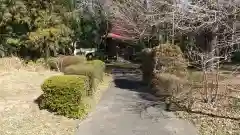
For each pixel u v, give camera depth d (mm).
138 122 8086
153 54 13484
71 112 8375
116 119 8375
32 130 7133
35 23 20328
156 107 9789
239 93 10383
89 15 31266
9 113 8305
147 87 14438
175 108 9336
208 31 12000
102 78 16453
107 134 7059
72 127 7574
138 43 27469
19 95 10656
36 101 9578
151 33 19266
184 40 15773
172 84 10484
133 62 33969
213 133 7172
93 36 32906
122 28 27156
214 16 9992
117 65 29672
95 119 8359
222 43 9953
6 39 20516
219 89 10305
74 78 8711
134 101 10844
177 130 7410
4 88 11836
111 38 35531
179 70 11578
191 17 10492
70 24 22766
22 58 20375
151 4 17531
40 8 20562
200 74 10680
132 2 22719
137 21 21859
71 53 24906
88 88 10312
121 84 15617
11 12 20078
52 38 20266
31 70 17641
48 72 16969
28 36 20281
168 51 12297
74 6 24531
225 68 12539
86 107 9258
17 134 6785
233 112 8625
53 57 20078
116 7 26234
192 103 9406
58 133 7078
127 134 7066
